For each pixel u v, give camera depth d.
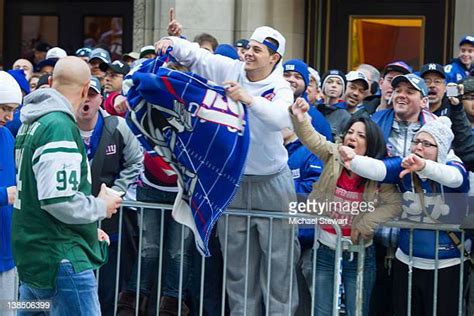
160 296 8.64
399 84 8.93
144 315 8.75
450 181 8.20
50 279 7.10
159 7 13.03
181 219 8.08
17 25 15.95
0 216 7.89
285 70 9.62
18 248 7.18
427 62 13.98
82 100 7.36
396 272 8.59
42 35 15.90
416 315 8.59
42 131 7.02
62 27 15.80
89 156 8.78
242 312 8.45
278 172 8.37
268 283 8.36
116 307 8.62
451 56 13.84
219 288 8.67
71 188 6.98
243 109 7.90
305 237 8.53
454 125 9.14
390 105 9.76
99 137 8.80
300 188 8.82
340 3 14.09
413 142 8.44
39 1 15.87
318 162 8.81
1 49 15.97
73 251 7.12
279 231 8.33
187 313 8.71
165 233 8.67
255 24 13.09
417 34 14.03
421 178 8.34
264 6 13.24
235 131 7.87
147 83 7.81
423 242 8.45
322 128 9.27
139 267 8.50
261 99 7.87
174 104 7.88
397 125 8.99
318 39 14.08
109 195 7.24
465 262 8.55
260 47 8.13
